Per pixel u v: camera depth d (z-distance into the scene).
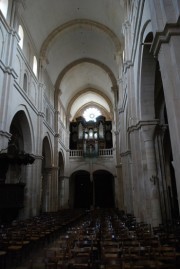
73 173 35.09
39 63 21.86
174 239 7.24
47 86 25.08
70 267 4.51
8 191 13.02
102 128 36.19
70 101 35.91
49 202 24.30
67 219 15.50
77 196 37.62
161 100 15.78
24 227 10.83
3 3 14.87
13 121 18.59
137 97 13.09
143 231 8.89
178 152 6.27
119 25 20.61
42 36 21.84
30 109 18.41
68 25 22.88
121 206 26.73
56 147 26.62
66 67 29.02
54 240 11.43
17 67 16.11
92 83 35.09
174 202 19.02
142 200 12.48
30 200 17.61
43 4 19.08
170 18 7.16
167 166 19.33
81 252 5.36
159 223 11.12
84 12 22.17
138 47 12.01
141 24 10.94
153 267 4.23
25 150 18.34
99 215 21.27
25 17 18.22
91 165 33.16
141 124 12.14
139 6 10.98
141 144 12.62
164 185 11.80
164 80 6.97
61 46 25.11
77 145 35.62
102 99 37.41
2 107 13.35
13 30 15.08
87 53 28.42
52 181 24.97
